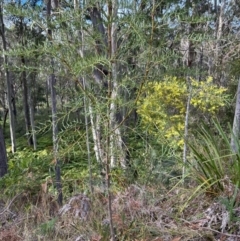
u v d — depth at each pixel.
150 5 1.28
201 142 2.57
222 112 4.96
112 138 1.51
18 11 1.17
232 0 6.41
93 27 1.37
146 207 2.12
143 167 2.19
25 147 9.10
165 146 2.48
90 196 2.24
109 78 1.33
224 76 5.28
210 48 4.24
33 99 12.21
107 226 1.97
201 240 1.81
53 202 2.52
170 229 1.88
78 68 1.17
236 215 1.87
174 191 2.36
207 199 2.08
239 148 2.14
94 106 1.35
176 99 4.10
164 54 1.33
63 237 2.02
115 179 2.12
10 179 3.64
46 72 1.32
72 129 1.59
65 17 1.23
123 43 1.31
